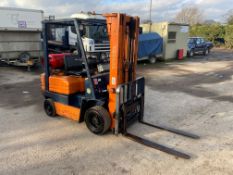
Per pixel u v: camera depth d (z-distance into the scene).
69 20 4.31
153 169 3.45
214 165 3.55
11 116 5.46
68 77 4.93
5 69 12.02
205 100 6.84
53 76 5.11
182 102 6.63
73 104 4.92
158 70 12.35
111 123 4.43
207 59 17.78
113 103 4.28
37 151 3.91
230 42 27.69
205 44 20.78
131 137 4.36
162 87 8.44
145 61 15.56
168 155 3.81
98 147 4.06
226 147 4.09
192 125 5.04
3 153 3.84
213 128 4.89
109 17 3.93
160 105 6.34
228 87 8.51
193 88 8.33
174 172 3.38
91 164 3.57
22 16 12.07
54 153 3.86
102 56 4.91
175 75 10.89
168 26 16.05
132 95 4.52
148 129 4.81
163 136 4.52
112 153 3.87
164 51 16.34
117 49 3.99
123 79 4.34
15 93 7.47
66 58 4.89
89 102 4.57
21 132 4.60
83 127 4.83
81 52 4.34
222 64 14.94
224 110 5.98
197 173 3.36
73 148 4.02
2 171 3.37
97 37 4.89
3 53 11.71
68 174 3.33
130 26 4.28
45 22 4.71
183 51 18.11
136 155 3.82
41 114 5.57
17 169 3.42
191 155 3.84
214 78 10.23
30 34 12.41
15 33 11.86
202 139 4.40
